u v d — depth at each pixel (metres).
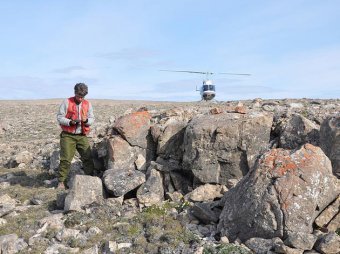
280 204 8.38
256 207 8.53
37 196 11.66
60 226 9.52
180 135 12.34
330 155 9.84
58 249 8.45
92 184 10.77
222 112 12.51
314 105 17.97
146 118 12.99
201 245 8.27
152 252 8.24
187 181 11.92
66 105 12.43
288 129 11.39
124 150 12.60
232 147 11.23
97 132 14.99
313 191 8.45
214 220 9.43
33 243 8.79
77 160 14.45
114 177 11.22
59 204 10.91
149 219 9.45
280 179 8.57
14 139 25.02
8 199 11.84
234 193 9.23
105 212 10.10
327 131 10.18
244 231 8.64
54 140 20.86
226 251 7.91
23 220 10.04
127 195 11.48
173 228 9.13
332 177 8.85
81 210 10.26
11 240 8.78
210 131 11.38
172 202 10.84
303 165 8.66
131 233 8.97
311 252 7.89
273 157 9.05
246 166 11.20
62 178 12.64
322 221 8.55
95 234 9.03
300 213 8.30
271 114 12.34
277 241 8.09
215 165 11.33
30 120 36.56
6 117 40.59
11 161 16.64
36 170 15.45
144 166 12.58
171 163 12.12
